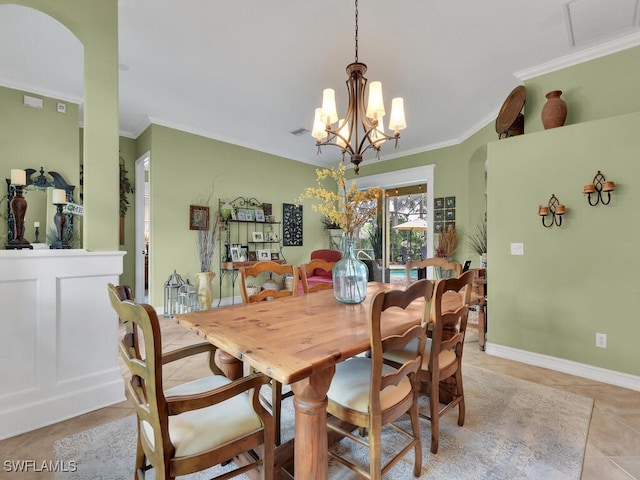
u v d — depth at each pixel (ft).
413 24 7.86
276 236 19.45
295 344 3.86
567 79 9.36
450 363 5.74
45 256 6.13
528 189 9.25
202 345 4.84
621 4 7.17
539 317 9.07
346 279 6.16
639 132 7.55
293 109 13.29
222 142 16.96
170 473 3.21
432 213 17.81
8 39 9.04
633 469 4.90
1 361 5.70
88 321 6.64
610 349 7.96
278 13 7.48
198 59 9.48
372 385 3.98
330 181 22.93
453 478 4.74
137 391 3.65
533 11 7.41
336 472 4.94
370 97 6.90
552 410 6.61
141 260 16.62
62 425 6.06
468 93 11.62
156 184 14.53
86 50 6.81
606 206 8.00
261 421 3.82
